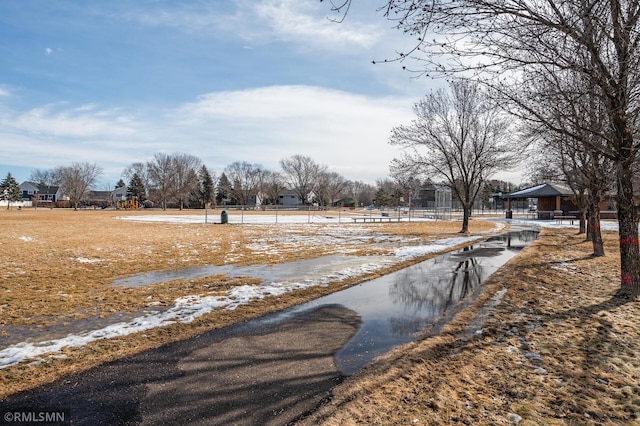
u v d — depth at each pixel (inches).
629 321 235.1
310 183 3949.3
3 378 160.7
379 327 227.8
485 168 883.4
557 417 132.4
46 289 322.7
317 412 133.5
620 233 304.3
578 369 169.5
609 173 386.3
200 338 208.2
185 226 1152.8
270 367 171.0
